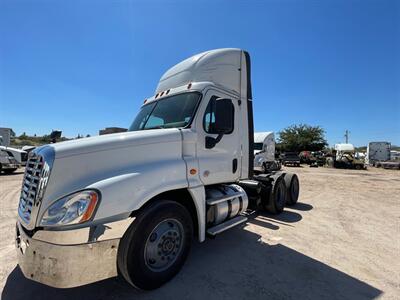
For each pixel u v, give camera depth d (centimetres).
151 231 273
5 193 894
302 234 490
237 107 437
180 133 329
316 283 307
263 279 314
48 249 225
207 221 376
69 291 280
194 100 362
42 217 231
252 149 467
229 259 369
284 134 5297
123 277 282
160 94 423
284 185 684
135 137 288
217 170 380
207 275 320
